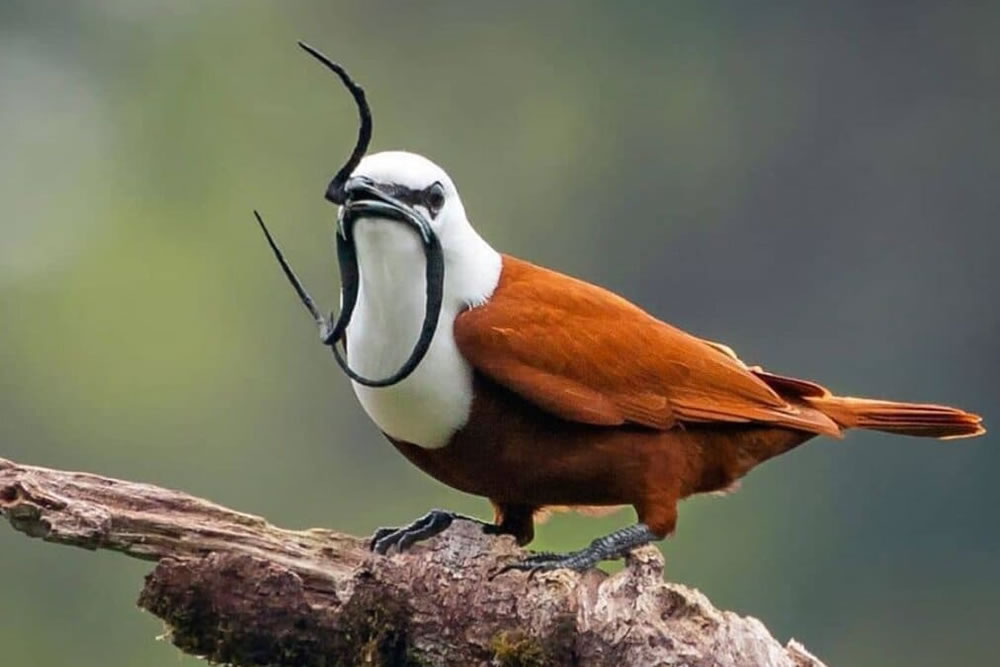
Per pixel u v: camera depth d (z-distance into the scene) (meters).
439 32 25.09
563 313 8.46
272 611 7.52
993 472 19.16
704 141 24.16
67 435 20.52
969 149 23.27
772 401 8.79
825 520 18.98
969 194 22.91
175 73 24.78
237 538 7.61
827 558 18.91
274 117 24.36
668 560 18.70
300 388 20.77
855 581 18.95
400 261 7.88
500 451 8.30
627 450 8.41
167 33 25.33
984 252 22.08
